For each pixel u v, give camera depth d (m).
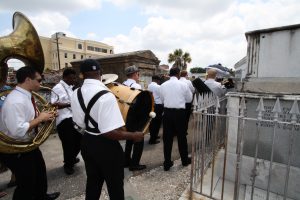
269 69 3.37
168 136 3.94
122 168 2.27
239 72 11.09
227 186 3.34
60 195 3.19
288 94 2.97
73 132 3.74
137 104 3.10
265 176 3.16
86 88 2.14
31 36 2.79
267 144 3.18
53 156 4.77
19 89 2.41
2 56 2.55
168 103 3.92
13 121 2.28
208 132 3.49
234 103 3.36
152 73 10.77
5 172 4.04
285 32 3.18
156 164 4.31
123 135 2.10
